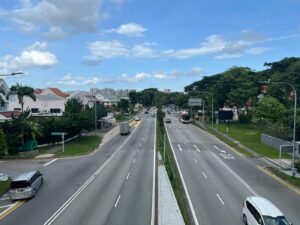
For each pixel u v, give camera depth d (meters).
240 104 116.94
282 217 23.94
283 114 78.31
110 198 33.56
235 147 67.25
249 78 118.12
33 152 58.19
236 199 33.34
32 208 31.16
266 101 83.50
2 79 83.19
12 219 28.44
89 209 30.36
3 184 39.75
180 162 52.31
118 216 28.45
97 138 79.81
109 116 123.69
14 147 57.50
